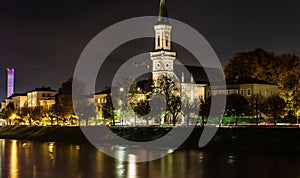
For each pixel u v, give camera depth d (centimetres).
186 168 8894
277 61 19875
